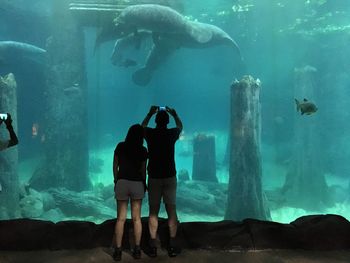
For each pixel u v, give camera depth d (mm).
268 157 30531
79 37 18938
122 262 3953
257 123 13477
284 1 27578
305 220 4695
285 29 32375
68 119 18469
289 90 34344
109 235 4418
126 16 17031
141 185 4156
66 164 18344
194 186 19219
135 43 19922
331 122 29641
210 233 4434
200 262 3992
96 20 18641
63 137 18406
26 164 30109
